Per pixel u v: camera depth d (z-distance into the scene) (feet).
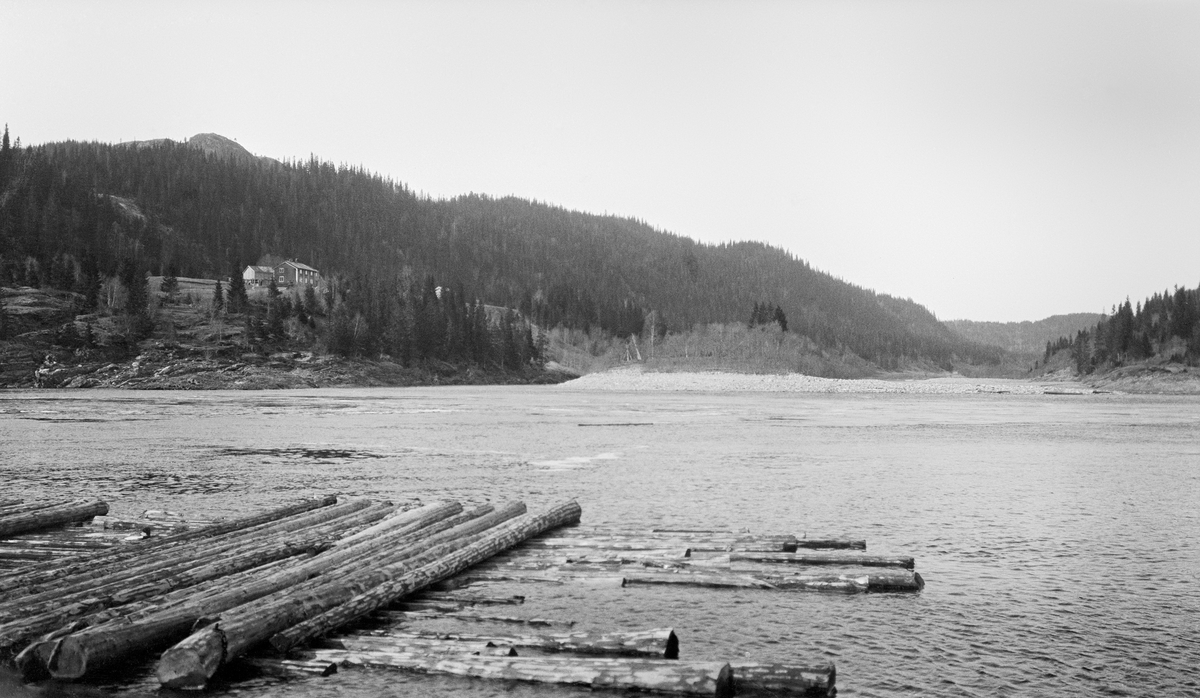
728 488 79.61
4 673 30.76
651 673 29.04
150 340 414.62
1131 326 533.96
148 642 32.32
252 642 31.55
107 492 75.72
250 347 436.35
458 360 547.90
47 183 576.61
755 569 45.98
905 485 81.76
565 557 49.11
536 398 311.88
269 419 174.19
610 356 642.22
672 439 133.28
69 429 143.33
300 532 51.70
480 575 45.39
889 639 34.91
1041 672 31.09
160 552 44.98
